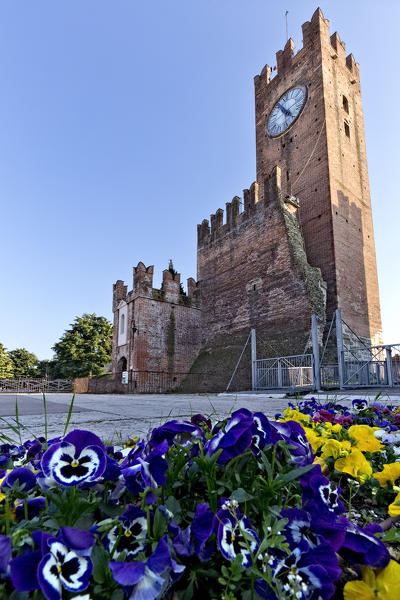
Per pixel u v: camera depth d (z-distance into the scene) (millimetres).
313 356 11820
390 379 10656
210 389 21562
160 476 850
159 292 24203
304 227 24375
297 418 2217
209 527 754
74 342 43281
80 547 660
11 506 903
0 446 1569
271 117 29188
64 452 795
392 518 1132
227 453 939
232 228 24656
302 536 827
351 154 26438
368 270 24641
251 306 21844
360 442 1545
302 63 27531
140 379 21953
